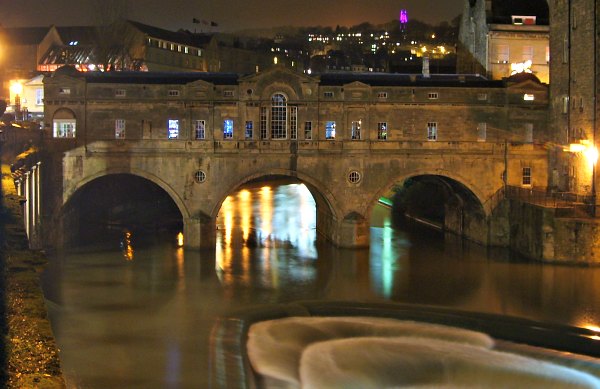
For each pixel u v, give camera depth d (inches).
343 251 2871.6
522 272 2481.5
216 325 1879.9
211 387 1456.7
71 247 2864.2
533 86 2962.6
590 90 2642.7
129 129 2839.6
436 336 1820.9
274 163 2888.8
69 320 1894.7
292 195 4832.7
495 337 1815.9
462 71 3907.5
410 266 2596.0
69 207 2935.5
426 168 2930.6
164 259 2677.2
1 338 804.0
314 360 1632.6
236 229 3435.0
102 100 2812.5
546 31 3437.5
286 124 2901.1
